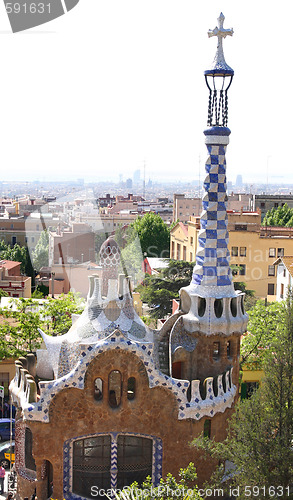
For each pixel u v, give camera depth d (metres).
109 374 28.55
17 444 31.52
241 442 27.44
